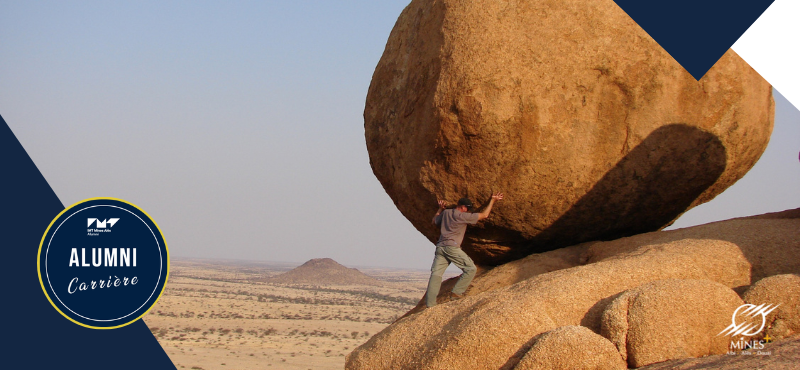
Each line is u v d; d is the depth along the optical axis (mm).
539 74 7168
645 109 7449
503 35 7180
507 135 7246
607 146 7527
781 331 5148
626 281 6027
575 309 5785
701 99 7559
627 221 8422
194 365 30766
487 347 5441
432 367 5582
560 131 7324
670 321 5199
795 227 6922
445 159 7699
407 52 8445
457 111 7207
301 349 39969
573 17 7270
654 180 7855
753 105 7875
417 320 6535
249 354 36375
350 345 43344
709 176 8062
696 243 6719
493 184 7688
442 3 7684
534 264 7965
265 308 67000
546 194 7742
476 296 6586
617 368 5027
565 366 4969
